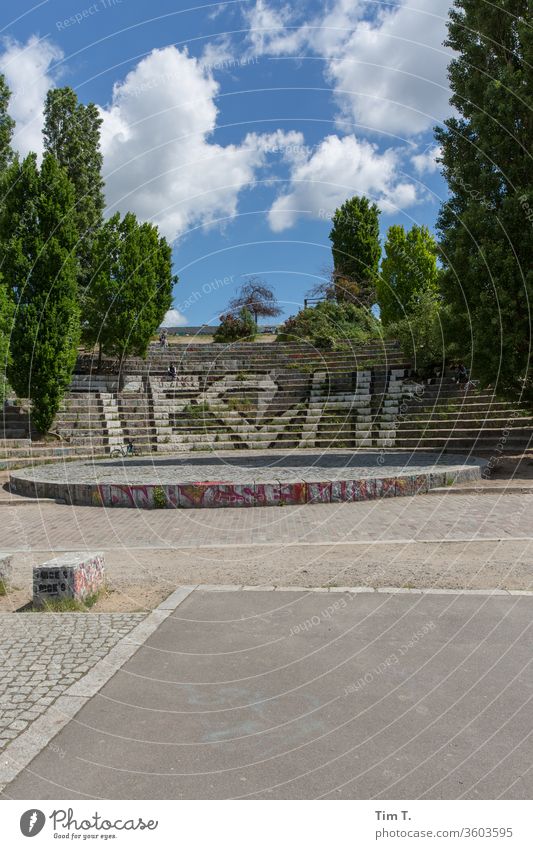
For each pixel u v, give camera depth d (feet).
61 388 80.33
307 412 96.22
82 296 102.17
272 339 151.74
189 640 16.22
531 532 29.86
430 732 11.38
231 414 97.86
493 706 12.25
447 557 25.22
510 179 58.90
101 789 9.94
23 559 27.78
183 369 117.08
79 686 13.55
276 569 24.13
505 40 61.72
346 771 10.30
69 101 113.50
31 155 79.71
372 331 127.95
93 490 43.09
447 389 87.10
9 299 78.28
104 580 21.76
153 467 58.90
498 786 9.83
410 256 121.60
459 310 61.72
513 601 18.67
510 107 56.80
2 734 11.57
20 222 78.38
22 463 68.13
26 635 16.84
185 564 25.67
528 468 54.75
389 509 37.93
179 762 10.64
